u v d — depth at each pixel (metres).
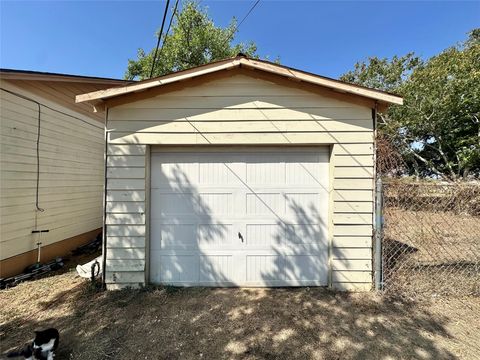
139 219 3.50
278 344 2.46
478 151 8.37
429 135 11.05
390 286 3.46
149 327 2.72
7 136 4.04
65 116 5.37
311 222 3.69
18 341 2.52
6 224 4.03
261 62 3.41
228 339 2.53
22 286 3.79
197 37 15.24
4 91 3.98
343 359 2.27
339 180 3.52
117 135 3.49
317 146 3.67
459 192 3.54
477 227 3.70
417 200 3.61
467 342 2.46
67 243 5.50
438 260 4.21
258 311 3.01
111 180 3.49
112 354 2.33
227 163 3.69
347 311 3.00
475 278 3.61
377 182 3.43
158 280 3.67
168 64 15.28
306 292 3.48
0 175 3.92
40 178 4.72
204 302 3.21
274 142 3.54
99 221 6.68
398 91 11.44
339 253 3.53
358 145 3.51
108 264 3.50
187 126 3.53
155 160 3.67
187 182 3.68
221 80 3.54
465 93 9.23
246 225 3.69
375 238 3.46
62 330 2.68
